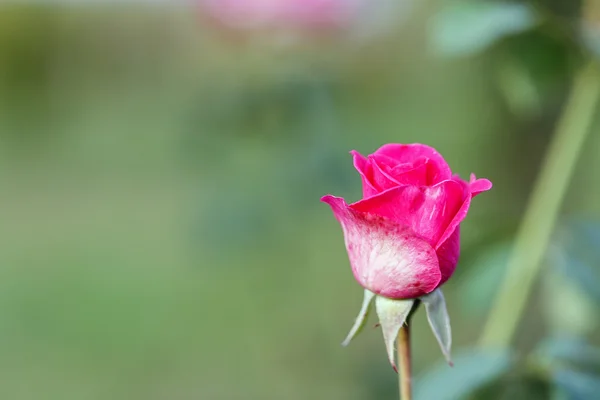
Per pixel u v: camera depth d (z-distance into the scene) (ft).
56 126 8.71
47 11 8.66
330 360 4.97
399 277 2.02
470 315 2.89
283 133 3.87
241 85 3.88
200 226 3.93
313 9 3.84
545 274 2.74
